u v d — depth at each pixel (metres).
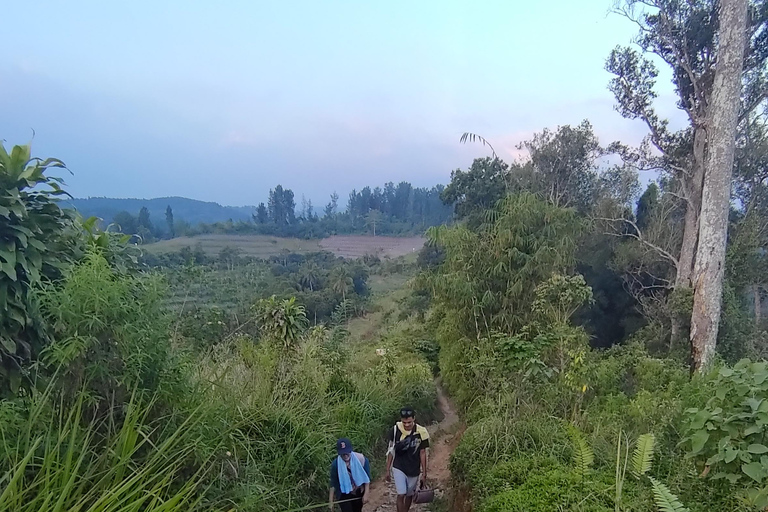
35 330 2.99
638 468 3.31
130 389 3.06
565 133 19.72
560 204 19.39
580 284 7.18
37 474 2.31
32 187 3.17
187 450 3.13
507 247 8.25
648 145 15.77
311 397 6.84
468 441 5.45
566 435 4.89
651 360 7.95
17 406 2.63
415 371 10.95
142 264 4.08
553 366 6.43
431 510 5.63
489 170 17.42
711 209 8.81
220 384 4.21
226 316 7.97
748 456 2.92
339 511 5.19
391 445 5.33
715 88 8.80
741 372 3.28
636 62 14.64
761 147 14.46
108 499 2.22
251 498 3.62
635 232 17.86
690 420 3.61
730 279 13.48
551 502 3.64
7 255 2.77
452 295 8.67
